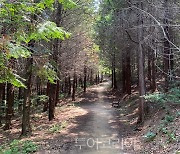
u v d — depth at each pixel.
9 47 4.73
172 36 13.22
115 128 15.36
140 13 12.45
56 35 5.18
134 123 16.08
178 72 14.98
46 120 19.05
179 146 8.73
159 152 9.23
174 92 13.09
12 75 5.50
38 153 10.28
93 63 36.62
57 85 26.72
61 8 16.91
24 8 5.45
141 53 15.72
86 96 35.50
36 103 29.00
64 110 23.48
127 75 28.02
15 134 15.95
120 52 23.03
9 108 18.25
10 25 5.47
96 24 22.97
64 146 11.37
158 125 12.22
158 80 26.00
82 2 18.28
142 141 11.47
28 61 13.01
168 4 9.71
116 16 16.50
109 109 24.12
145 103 16.08
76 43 20.39
